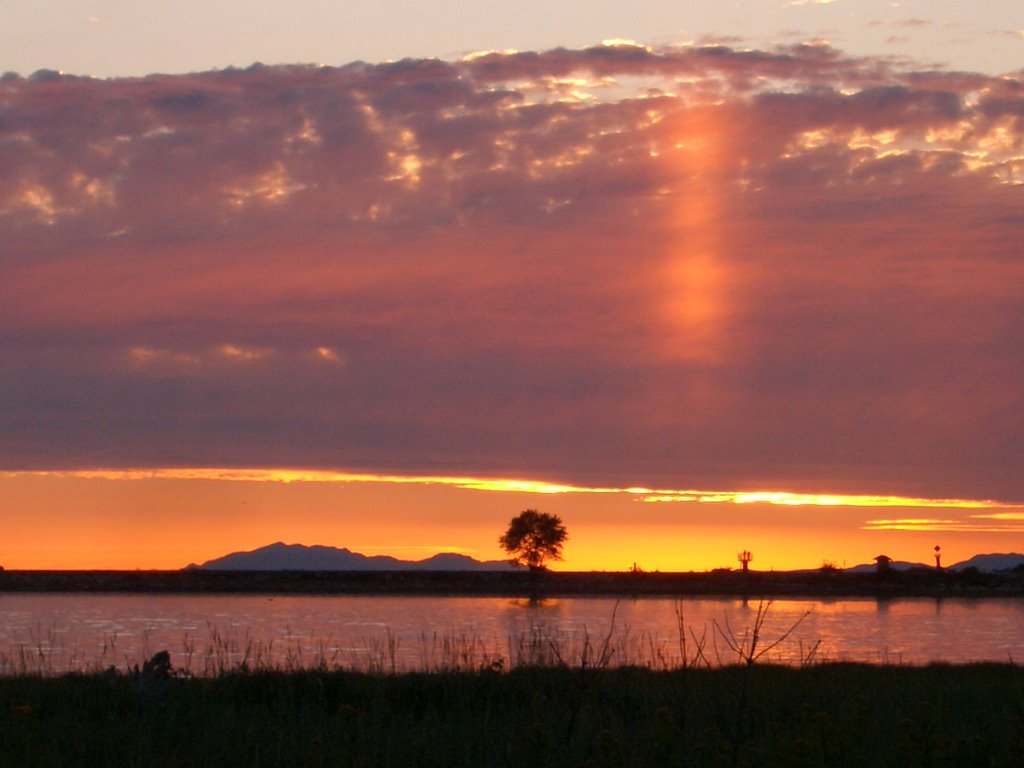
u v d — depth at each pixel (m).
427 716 26.47
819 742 20.44
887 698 30.81
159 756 22.66
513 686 30.00
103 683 30.30
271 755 22.80
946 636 94.06
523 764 20.95
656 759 19.77
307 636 76.00
